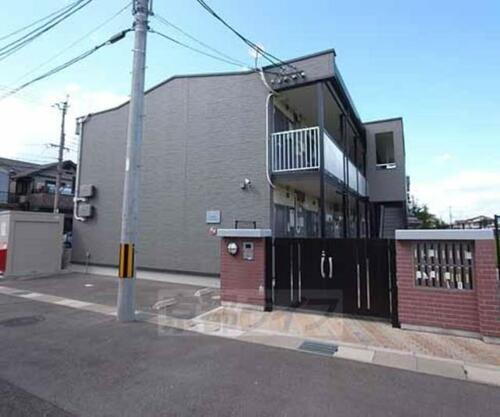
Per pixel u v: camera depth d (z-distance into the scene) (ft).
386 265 19.01
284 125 34.19
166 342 15.85
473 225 48.08
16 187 86.89
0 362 13.33
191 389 11.09
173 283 32.89
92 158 42.63
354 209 53.78
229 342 15.89
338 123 41.22
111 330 17.75
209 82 33.45
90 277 37.76
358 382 11.68
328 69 27.63
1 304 24.16
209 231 31.94
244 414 9.57
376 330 17.57
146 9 21.07
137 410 9.73
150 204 35.86
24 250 38.14
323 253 20.76
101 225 40.78
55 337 16.56
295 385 11.44
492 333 15.43
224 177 31.76
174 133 35.01
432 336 16.55
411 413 9.69
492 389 11.21
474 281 16.24
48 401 10.22
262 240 22.08
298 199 36.63
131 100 20.61
